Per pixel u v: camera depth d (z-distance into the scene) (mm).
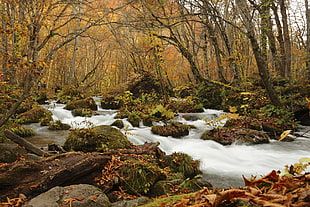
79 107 12844
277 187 1025
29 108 10672
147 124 10031
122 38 17922
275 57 14602
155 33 10742
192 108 12969
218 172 5125
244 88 13336
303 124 9508
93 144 5230
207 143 7242
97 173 3453
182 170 4723
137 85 16406
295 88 10969
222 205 958
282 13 13828
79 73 30359
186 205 1021
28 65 3982
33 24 4551
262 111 9828
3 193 2588
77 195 2193
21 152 4215
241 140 7270
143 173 3658
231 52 14672
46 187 2809
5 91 8188
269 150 6730
